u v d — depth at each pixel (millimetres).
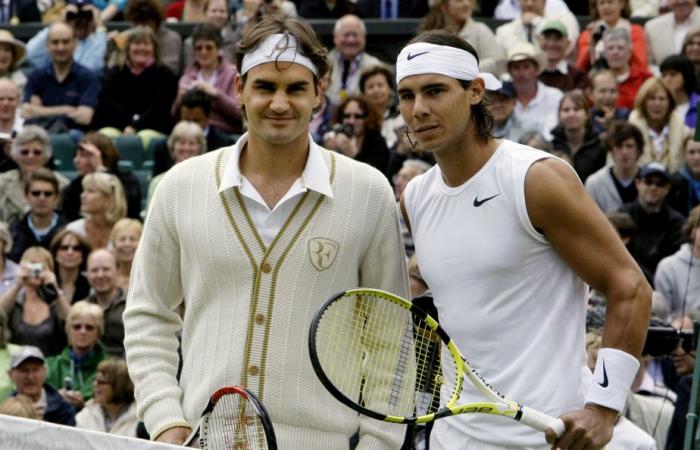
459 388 13133
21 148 31781
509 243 13641
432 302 15805
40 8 40906
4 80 34688
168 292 14516
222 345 13977
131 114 35156
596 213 13484
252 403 12133
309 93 13945
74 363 26156
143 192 32906
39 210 30469
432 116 13625
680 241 27672
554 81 32938
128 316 14539
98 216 29844
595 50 34594
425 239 14125
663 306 23625
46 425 11781
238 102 14367
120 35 35688
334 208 14125
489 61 32844
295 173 14227
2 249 28734
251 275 13961
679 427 19938
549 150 30031
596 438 13242
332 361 13984
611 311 13391
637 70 33938
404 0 38312
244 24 36031
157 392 14180
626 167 29062
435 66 13594
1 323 25922
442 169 13984
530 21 35062
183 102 33562
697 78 33125
